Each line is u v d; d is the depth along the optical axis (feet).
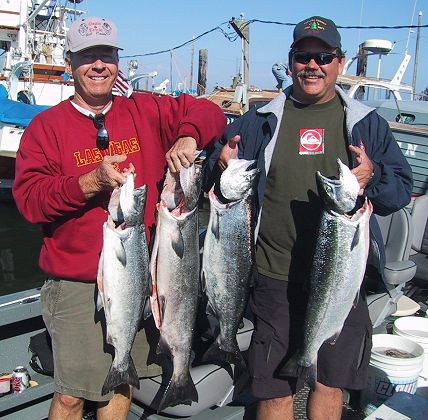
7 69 46.78
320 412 9.96
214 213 9.21
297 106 9.74
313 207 9.52
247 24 45.96
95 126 9.24
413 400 10.95
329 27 9.20
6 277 29.40
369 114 9.53
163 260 8.84
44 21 52.16
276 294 9.83
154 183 9.80
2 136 37.86
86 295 9.30
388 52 40.22
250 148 9.99
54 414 9.54
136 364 10.03
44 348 11.11
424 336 14.25
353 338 9.78
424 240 20.03
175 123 9.89
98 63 8.84
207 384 10.27
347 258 8.83
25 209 8.84
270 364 9.82
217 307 9.50
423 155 30.91
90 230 9.09
